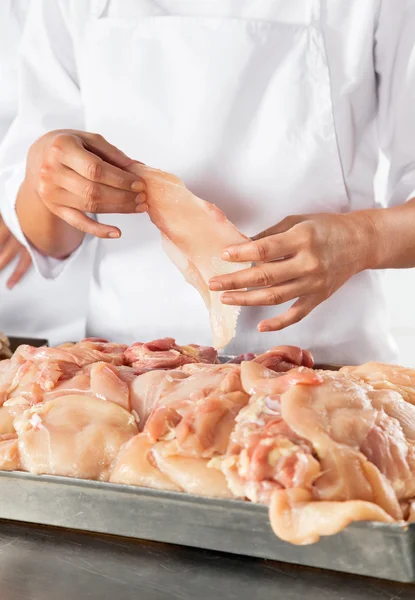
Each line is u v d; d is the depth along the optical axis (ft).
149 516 3.60
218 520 3.49
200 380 4.20
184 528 3.56
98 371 4.42
